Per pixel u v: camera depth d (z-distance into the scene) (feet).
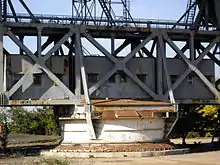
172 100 168.55
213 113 220.43
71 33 164.76
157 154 154.61
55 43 175.42
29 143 232.94
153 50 180.34
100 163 132.57
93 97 168.55
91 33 170.91
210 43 178.70
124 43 180.45
